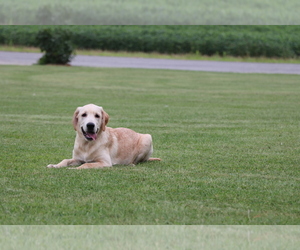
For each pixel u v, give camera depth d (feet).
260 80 107.65
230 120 52.95
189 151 35.94
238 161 32.48
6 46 188.65
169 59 171.73
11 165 29.76
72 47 137.08
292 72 133.08
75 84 90.63
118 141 31.12
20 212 20.85
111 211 21.16
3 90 78.07
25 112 55.98
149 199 22.93
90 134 29.09
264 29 205.87
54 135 41.68
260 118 54.75
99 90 82.02
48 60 135.64
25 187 24.58
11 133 42.09
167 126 48.21
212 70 134.31
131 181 26.17
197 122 51.21
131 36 190.29
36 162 30.94
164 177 27.32
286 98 75.31
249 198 23.43
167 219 20.36
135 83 95.76
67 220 20.08
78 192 23.84
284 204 22.58
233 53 181.37
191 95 77.87
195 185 25.67
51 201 22.35
